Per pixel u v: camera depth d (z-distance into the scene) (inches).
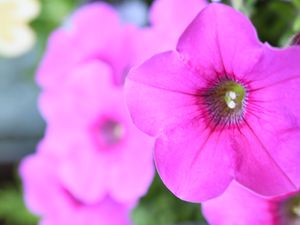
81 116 12.5
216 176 8.1
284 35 10.5
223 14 7.5
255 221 9.2
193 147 8.2
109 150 12.3
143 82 7.9
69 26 14.5
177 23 11.1
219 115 8.4
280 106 7.9
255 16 10.5
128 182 11.6
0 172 20.3
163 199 14.3
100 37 12.7
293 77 7.6
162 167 8.0
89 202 12.6
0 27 15.6
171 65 7.9
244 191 9.0
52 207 13.5
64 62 12.9
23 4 15.5
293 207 9.4
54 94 12.7
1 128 20.9
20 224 19.3
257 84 8.1
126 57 12.5
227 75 8.2
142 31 11.8
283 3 10.4
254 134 8.2
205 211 9.0
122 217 12.4
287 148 7.9
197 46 7.8
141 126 8.0
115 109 12.2
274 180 7.9
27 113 20.9
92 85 12.2
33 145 20.6
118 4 14.8
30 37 16.0
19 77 20.6
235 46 7.8
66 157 12.6
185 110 8.2
